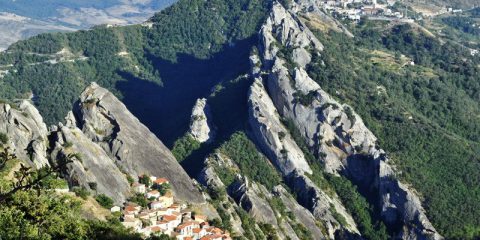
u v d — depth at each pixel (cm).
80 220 10275
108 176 14712
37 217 9125
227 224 15762
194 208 15812
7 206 8788
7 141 13938
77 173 13950
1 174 10269
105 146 16350
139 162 16325
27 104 15050
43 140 14488
